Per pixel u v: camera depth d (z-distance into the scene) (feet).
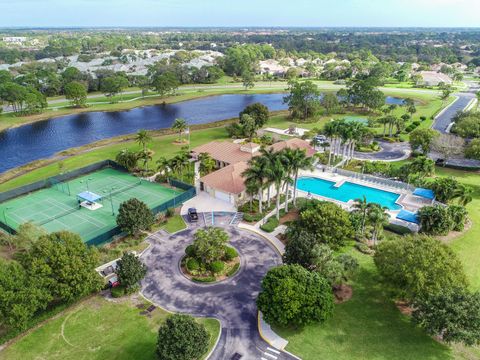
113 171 318.24
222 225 227.20
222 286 173.17
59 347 139.54
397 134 416.67
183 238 213.46
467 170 315.78
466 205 252.01
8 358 134.72
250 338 142.72
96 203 255.91
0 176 318.86
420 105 580.71
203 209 246.88
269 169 209.36
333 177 299.17
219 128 463.83
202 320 152.15
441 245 157.48
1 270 139.23
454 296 133.49
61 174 296.71
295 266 152.35
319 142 376.07
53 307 154.92
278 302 139.33
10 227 213.05
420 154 341.41
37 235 188.03
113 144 408.05
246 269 185.16
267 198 251.60
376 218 192.75
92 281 156.35
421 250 150.20
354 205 212.84
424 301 136.98
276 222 223.71
